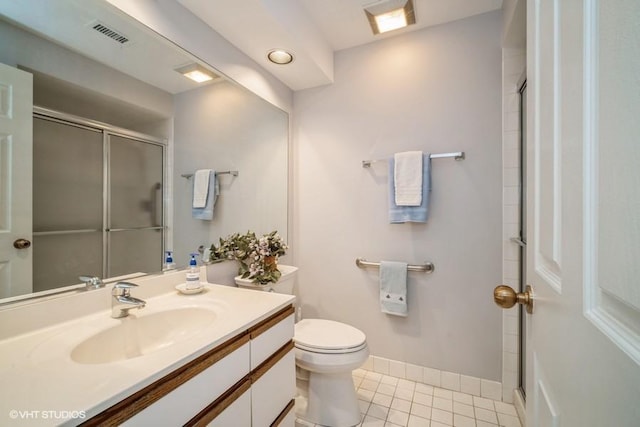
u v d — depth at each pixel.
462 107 1.81
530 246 0.67
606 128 0.33
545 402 0.55
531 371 0.66
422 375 1.90
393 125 1.99
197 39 1.47
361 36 1.99
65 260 0.99
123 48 1.18
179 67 1.41
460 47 1.82
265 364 1.10
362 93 2.08
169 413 0.74
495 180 1.74
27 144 0.91
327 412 1.52
